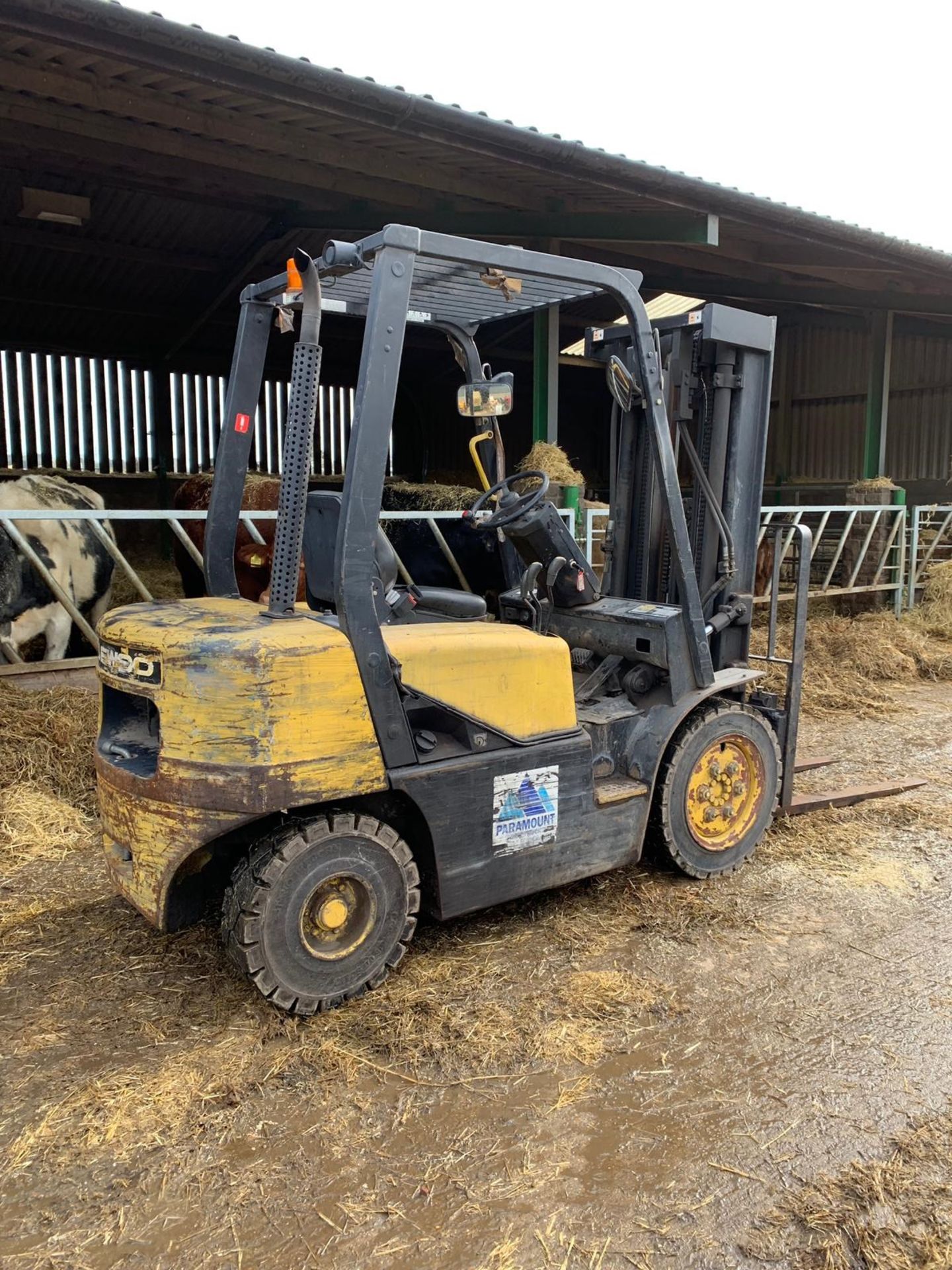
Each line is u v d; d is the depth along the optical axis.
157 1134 2.14
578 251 9.10
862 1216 1.90
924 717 5.96
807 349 12.91
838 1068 2.38
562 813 2.96
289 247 9.16
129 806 2.59
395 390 2.49
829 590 8.27
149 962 2.89
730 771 3.49
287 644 2.41
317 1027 2.53
